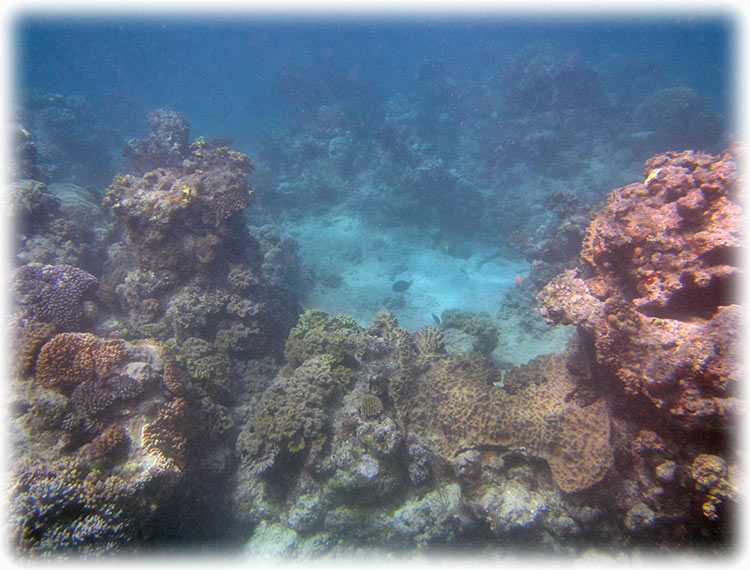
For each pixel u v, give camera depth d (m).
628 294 1.49
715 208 1.42
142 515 1.36
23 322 1.66
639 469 1.40
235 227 2.33
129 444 1.42
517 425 1.55
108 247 2.69
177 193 2.14
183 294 2.15
